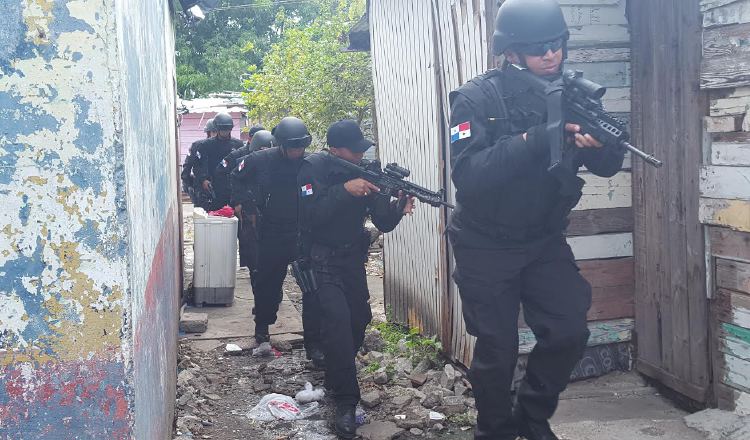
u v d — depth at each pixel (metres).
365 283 4.70
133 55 2.46
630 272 4.81
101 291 2.02
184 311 7.38
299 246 4.63
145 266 2.54
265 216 5.88
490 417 3.43
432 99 5.46
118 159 2.01
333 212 4.41
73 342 2.02
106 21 1.96
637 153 2.79
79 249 2.00
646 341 4.70
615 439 3.86
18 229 1.98
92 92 1.97
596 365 4.80
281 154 5.83
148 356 2.54
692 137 4.16
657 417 4.21
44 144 1.97
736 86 3.77
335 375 4.36
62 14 1.95
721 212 3.92
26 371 2.01
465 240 3.40
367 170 4.50
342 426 4.28
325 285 4.47
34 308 2.00
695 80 4.11
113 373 2.04
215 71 27.52
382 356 5.57
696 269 4.18
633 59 4.64
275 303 6.12
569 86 2.93
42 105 1.96
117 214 2.01
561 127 2.89
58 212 1.99
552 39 3.16
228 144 9.55
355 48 9.07
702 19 4.00
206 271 7.56
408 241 6.14
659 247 4.51
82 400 2.03
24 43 1.94
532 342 4.62
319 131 14.52
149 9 3.57
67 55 1.96
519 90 3.23
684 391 4.29
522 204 3.23
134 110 2.39
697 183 4.13
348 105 14.25
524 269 3.39
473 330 3.40
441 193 4.52
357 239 4.60
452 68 5.09
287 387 5.12
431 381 5.08
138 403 2.15
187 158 9.83
